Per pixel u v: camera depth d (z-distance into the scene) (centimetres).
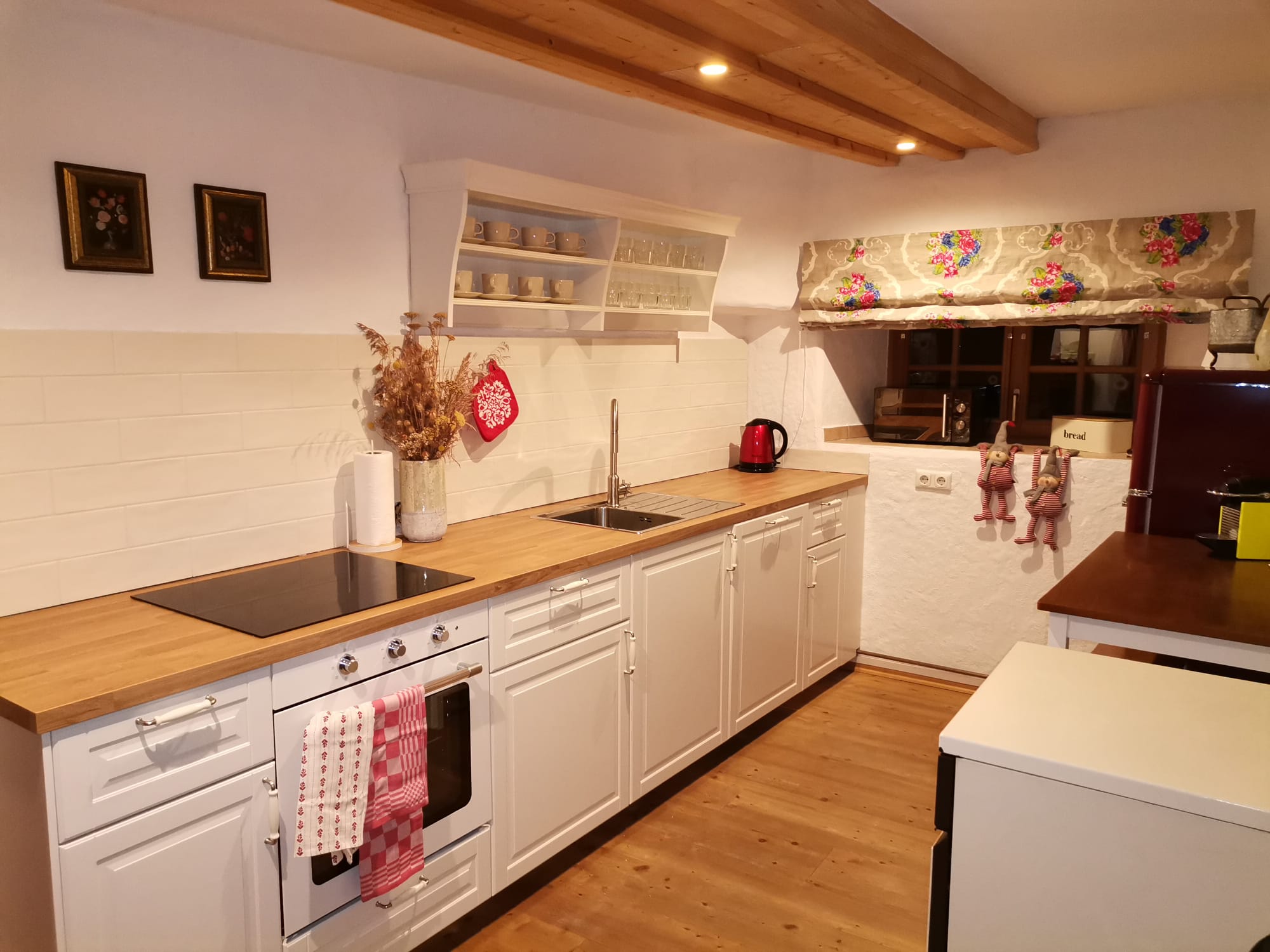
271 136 256
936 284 400
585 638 275
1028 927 123
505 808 253
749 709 362
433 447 284
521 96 327
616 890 272
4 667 177
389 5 204
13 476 209
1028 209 383
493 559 263
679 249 371
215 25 238
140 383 229
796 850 293
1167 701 137
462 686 235
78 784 164
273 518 260
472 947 247
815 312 431
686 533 309
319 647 198
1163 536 309
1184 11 249
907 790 331
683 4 225
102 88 220
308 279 268
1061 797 118
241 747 188
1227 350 320
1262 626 206
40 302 213
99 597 225
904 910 262
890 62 258
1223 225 341
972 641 419
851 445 444
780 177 434
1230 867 108
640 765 304
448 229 283
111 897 170
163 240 234
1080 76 313
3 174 205
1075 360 422
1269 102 333
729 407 445
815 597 400
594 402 362
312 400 267
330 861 207
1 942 178
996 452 398
